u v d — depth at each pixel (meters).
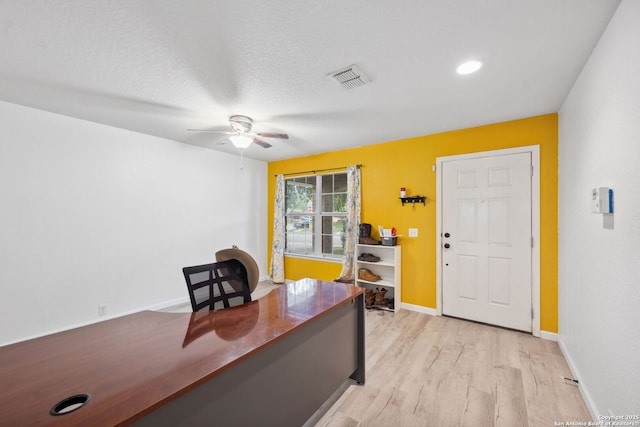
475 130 3.22
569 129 2.34
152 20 1.50
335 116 2.90
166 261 3.86
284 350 1.42
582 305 1.98
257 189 5.24
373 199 4.05
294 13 1.44
